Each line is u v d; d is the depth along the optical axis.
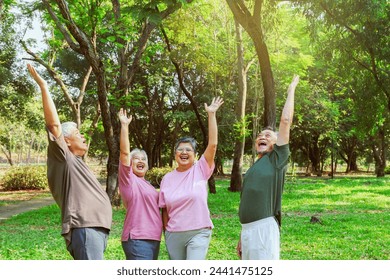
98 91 15.05
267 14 14.25
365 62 22.73
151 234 5.17
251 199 4.88
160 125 37.25
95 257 4.57
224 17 22.31
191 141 5.34
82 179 4.67
